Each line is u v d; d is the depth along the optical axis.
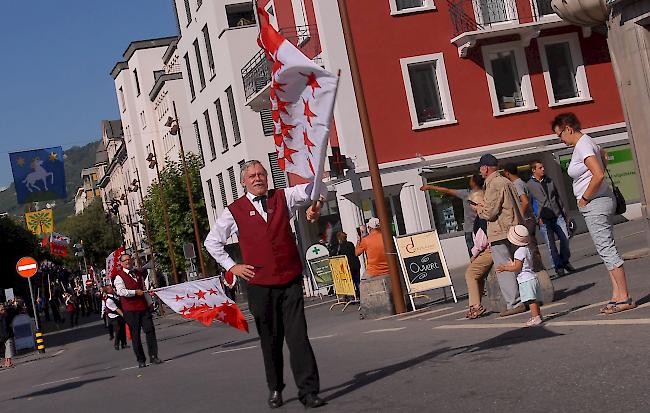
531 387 6.91
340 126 31.41
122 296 16.66
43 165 36.72
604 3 14.36
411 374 8.59
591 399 6.16
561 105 33.00
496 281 12.52
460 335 10.98
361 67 31.44
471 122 32.22
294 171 7.54
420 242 17.20
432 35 32.16
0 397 15.48
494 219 10.96
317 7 31.56
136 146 88.88
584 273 15.78
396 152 31.44
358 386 8.47
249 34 42.19
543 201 16.41
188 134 69.50
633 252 16.05
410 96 31.77
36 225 60.16
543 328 9.88
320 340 14.31
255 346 16.33
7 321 28.58
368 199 31.64
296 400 8.30
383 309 16.91
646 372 6.68
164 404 9.79
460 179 31.89
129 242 112.69
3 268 67.38
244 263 7.80
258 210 7.78
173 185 60.69
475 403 6.70
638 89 14.12
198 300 9.84
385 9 31.86
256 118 42.06
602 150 9.84
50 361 27.41
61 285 75.50
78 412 10.57
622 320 9.23
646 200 14.45
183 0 48.97
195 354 17.89
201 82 48.47
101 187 140.75
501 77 32.75
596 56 33.38
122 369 17.34
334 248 29.80
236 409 8.38
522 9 32.47
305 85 7.04
